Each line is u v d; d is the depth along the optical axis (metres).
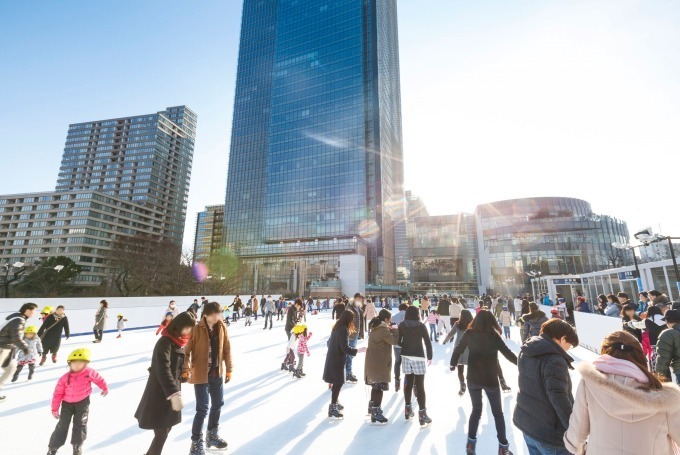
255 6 118.94
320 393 6.80
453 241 88.56
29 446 4.30
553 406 2.42
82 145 159.38
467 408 6.01
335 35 97.62
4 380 6.12
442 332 17.45
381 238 86.38
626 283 22.05
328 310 41.28
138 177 149.62
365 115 90.81
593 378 2.01
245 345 13.20
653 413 1.82
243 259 91.38
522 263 59.62
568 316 15.02
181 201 163.88
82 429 3.82
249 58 115.56
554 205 66.50
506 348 4.10
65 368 9.05
